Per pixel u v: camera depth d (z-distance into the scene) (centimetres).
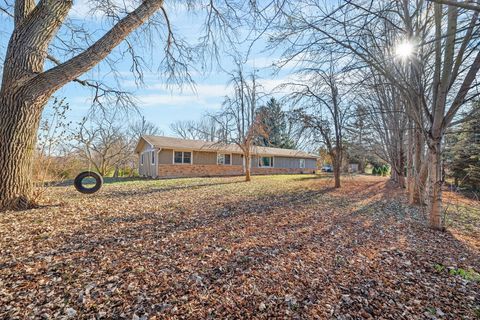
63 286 235
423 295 239
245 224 479
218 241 379
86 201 644
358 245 375
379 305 222
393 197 874
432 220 473
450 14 368
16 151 470
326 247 364
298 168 2588
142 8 540
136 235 392
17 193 479
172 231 421
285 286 252
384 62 422
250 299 228
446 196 981
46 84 475
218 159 1991
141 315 200
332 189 1080
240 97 1452
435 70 432
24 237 347
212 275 271
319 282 261
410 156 887
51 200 566
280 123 1308
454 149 1049
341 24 345
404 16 441
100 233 389
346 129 1109
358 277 273
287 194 901
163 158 1686
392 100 821
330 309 215
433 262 316
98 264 285
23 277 247
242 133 1468
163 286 245
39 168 555
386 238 412
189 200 732
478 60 372
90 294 225
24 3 482
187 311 208
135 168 2448
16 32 465
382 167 2614
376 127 1022
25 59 462
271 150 2384
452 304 225
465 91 397
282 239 395
